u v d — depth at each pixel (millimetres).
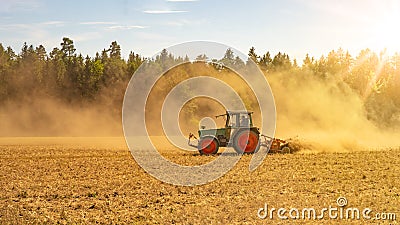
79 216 13188
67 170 21500
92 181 18469
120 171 21047
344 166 22047
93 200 15250
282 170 20938
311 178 18688
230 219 12586
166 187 17141
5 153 29891
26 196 15938
